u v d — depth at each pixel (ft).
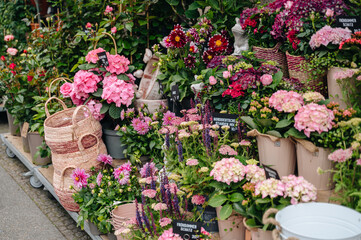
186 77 11.14
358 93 7.38
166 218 7.35
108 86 11.77
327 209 5.84
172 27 14.35
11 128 17.25
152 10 13.78
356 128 6.35
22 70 16.01
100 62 11.91
